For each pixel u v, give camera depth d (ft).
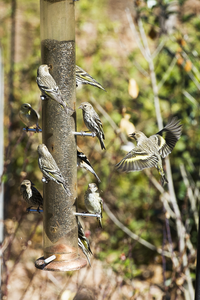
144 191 33.99
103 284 26.71
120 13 54.75
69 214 18.80
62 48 18.89
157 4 27.45
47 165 17.47
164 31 27.91
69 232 18.76
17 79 38.45
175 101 31.65
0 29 46.47
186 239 21.42
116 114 34.45
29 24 47.03
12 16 40.57
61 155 18.88
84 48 39.63
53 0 18.75
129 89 22.13
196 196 26.96
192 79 28.19
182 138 31.32
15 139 33.47
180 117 31.42
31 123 20.88
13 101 35.81
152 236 33.24
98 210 19.07
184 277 21.03
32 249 34.30
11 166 34.50
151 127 33.37
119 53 40.29
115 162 29.53
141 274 29.66
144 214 34.45
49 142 18.98
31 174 36.50
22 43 44.73
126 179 35.37
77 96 37.45
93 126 19.48
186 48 30.45
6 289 23.35
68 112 17.78
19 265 31.89
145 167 15.85
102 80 37.96
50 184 18.81
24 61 41.04
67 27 18.89
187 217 24.68
